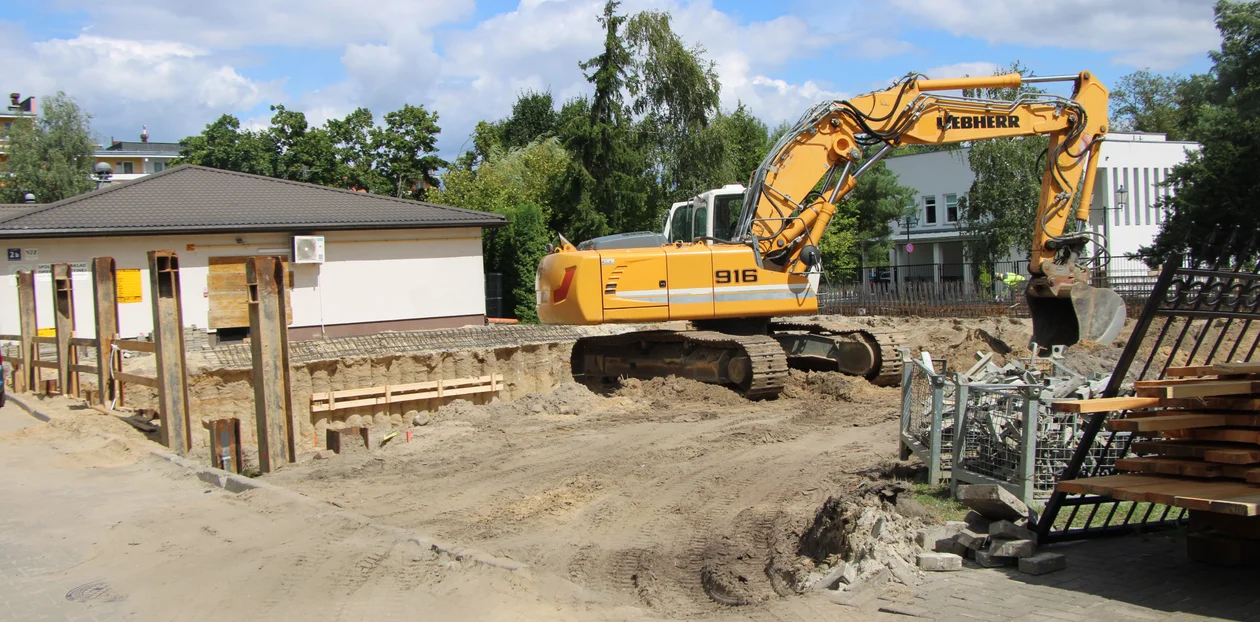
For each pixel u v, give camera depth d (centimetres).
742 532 820
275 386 1166
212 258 2389
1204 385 547
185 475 1034
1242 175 2492
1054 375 1000
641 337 1730
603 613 587
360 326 2605
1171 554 620
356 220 2547
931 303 3083
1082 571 590
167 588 659
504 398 1853
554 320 1565
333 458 1210
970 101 1498
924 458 867
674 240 1753
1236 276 593
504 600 602
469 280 2764
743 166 4809
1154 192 4144
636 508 924
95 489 980
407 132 5294
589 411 1509
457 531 869
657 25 3391
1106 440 727
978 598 547
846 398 1486
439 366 1800
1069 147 1484
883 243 4534
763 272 1545
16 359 1773
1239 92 2859
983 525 678
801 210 1523
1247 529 578
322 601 616
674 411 1466
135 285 2275
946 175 4609
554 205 3828
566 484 1021
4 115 7056
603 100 3422
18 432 1302
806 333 1734
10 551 760
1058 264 1450
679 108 3494
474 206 3925
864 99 1497
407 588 636
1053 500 630
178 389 1224
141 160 8931
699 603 658
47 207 2348
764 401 1531
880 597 562
